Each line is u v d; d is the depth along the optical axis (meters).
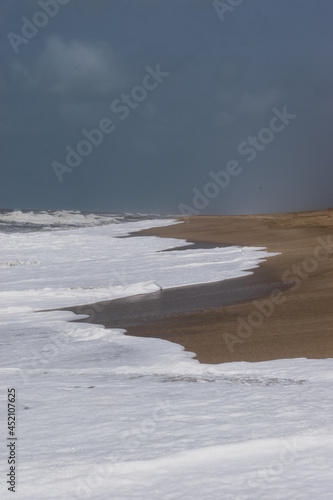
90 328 10.88
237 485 4.05
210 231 42.59
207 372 7.33
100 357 8.52
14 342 9.91
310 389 6.28
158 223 58.47
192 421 5.23
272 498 3.87
